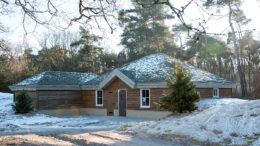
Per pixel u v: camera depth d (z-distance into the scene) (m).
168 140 10.60
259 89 17.95
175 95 15.99
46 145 8.72
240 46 39.41
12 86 25.58
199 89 20.34
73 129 14.64
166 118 15.34
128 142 10.06
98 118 21.73
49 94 24.41
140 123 15.12
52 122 19.02
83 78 29.36
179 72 16.25
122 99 22.89
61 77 27.38
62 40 45.44
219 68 48.81
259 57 41.56
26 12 8.08
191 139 10.25
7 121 18.97
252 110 11.20
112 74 22.94
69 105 25.88
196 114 13.88
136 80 21.62
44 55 44.66
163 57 25.59
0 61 13.10
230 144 9.11
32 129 14.81
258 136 9.09
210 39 34.72
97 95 25.78
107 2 8.43
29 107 22.73
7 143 8.62
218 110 12.97
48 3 8.07
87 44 38.69
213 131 10.48
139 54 39.75
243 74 44.94
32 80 25.59
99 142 9.81
